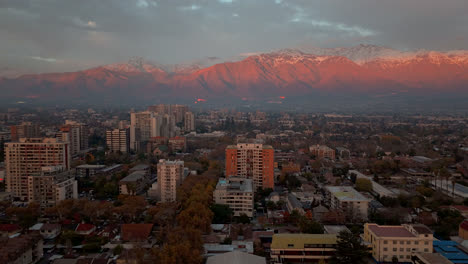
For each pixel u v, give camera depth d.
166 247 171.25
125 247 194.88
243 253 170.62
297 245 185.25
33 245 183.00
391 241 180.62
